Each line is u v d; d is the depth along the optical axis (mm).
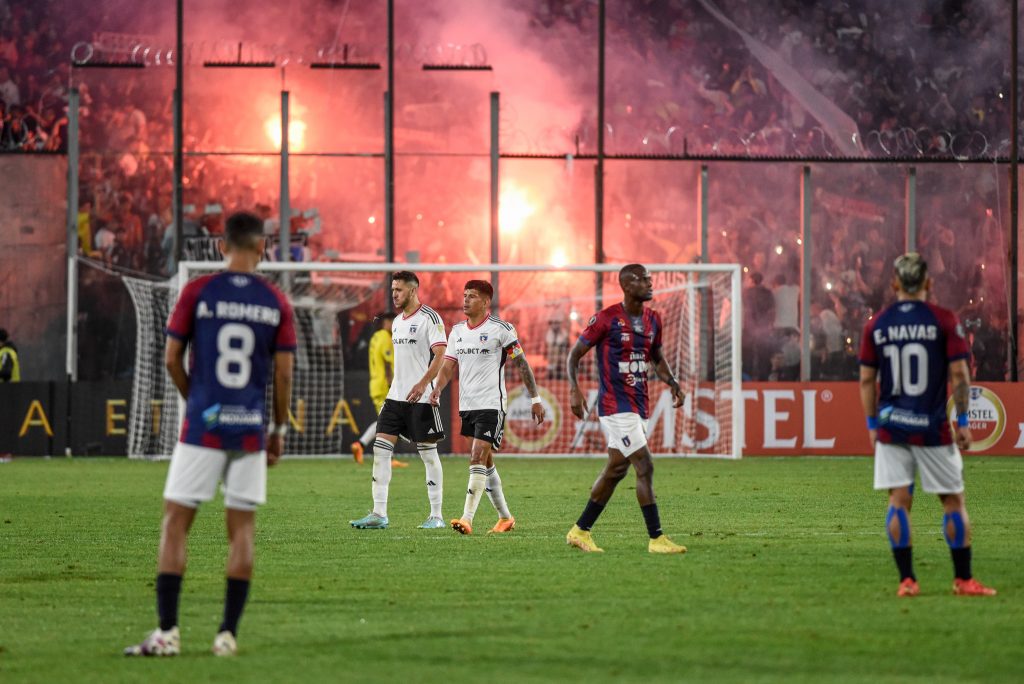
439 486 38656
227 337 19828
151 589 26781
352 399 74125
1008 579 27031
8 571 29594
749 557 30672
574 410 31891
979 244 83188
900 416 24516
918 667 18484
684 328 76938
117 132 81125
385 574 28281
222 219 80562
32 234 79750
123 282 79875
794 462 68625
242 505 19922
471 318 37438
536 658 19172
